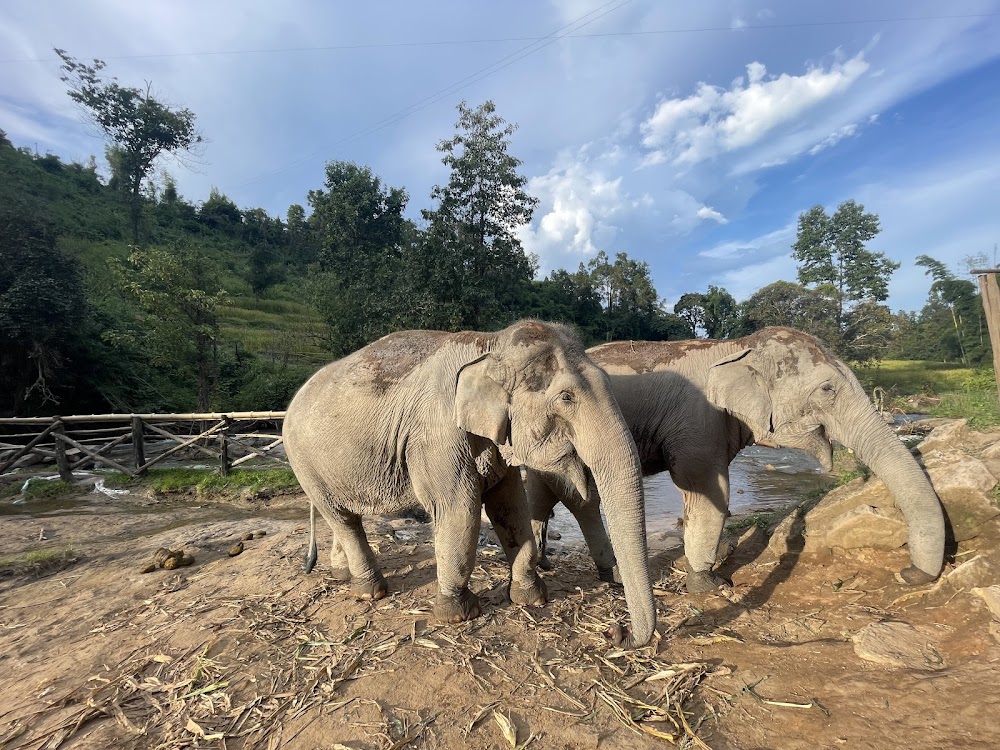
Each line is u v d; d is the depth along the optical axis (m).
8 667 3.55
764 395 4.15
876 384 29.56
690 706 2.69
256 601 4.15
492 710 2.70
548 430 2.97
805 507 5.20
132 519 8.67
